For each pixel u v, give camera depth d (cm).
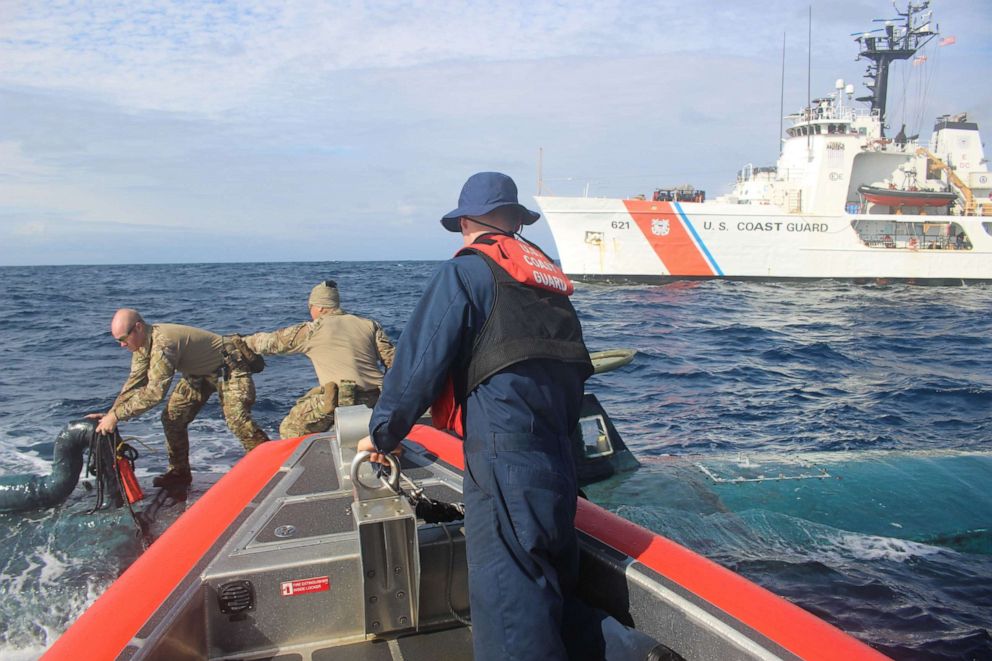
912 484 642
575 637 218
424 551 251
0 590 430
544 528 199
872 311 2741
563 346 212
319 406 551
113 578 446
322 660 236
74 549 488
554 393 211
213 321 2261
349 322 575
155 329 573
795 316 2550
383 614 246
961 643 402
